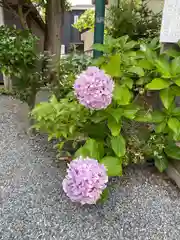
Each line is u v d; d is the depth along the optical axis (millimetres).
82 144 2045
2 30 3135
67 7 4012
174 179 1847
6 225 1413
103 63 1911
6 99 4023
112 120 1724
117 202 1630
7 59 2771
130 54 1905
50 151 2264
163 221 1479
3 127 2824
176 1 2010
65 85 2439
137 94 1980
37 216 1489
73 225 1430
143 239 1348
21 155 2201
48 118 1897
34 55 2818
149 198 1678
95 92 1524
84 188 1363
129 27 3361
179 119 1745
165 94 1704
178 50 2107
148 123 1943
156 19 3387
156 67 1765
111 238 1350
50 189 1737
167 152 1852
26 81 2820
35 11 3783
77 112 1849
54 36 3074
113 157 1673
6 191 1708
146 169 2010
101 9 2594
